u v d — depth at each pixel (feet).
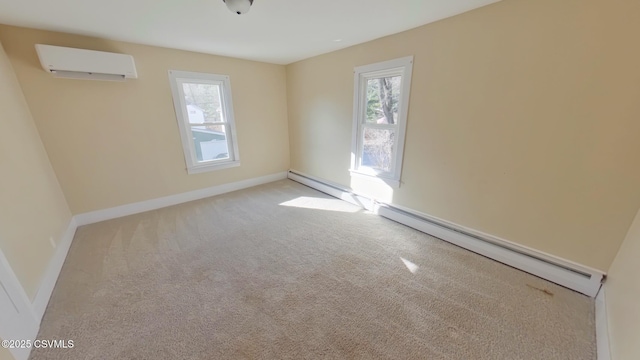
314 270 7.08
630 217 5.25
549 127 6.04
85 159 9.48
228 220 10.27
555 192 6.19
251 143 14.30
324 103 12.57
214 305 5.80
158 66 10.44
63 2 6.10
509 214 7.09
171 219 10.38
